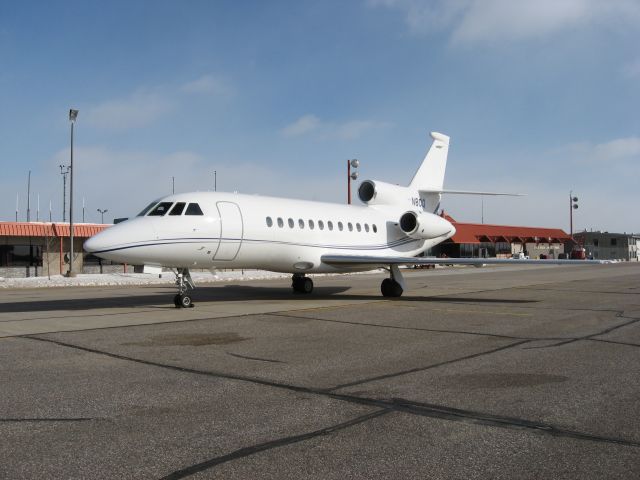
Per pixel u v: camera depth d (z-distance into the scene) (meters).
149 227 14.39
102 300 17.84
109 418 5.17
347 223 19.58
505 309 14.63
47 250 34.66
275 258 17.28
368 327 11.19
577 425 4.97
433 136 24.53
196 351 8.56
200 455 4.27
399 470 4.00
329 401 5.74
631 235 90.38
